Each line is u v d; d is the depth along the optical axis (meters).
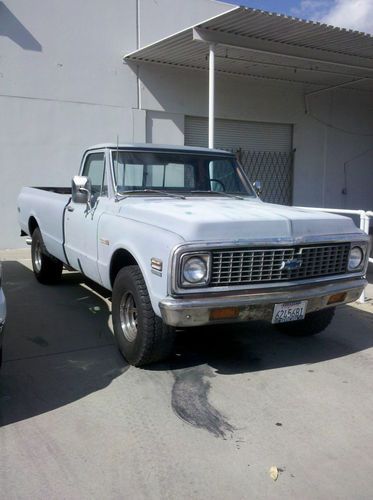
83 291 7.30
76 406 3.83
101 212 5.15
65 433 3.46
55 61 10.41
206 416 3.71
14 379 4.30
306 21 8.20
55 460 3.14
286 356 4.91
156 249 3.93
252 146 13.55
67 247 6.15
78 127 10.79
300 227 4.23
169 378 4.35
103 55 10.91
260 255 4.00
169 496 2.81
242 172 6.03
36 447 3.28
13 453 3.21
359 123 15.46
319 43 9.46
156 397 3.99
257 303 3.95
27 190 8.26
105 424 3.58
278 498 2.81
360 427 3.60
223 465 3.11
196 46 9.80
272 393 4.10
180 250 3.70
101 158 5.55
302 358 4.86
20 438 3.39
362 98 15.40
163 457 3.19
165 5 11.59
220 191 5.79
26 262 9.38
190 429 3.53
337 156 15.15
